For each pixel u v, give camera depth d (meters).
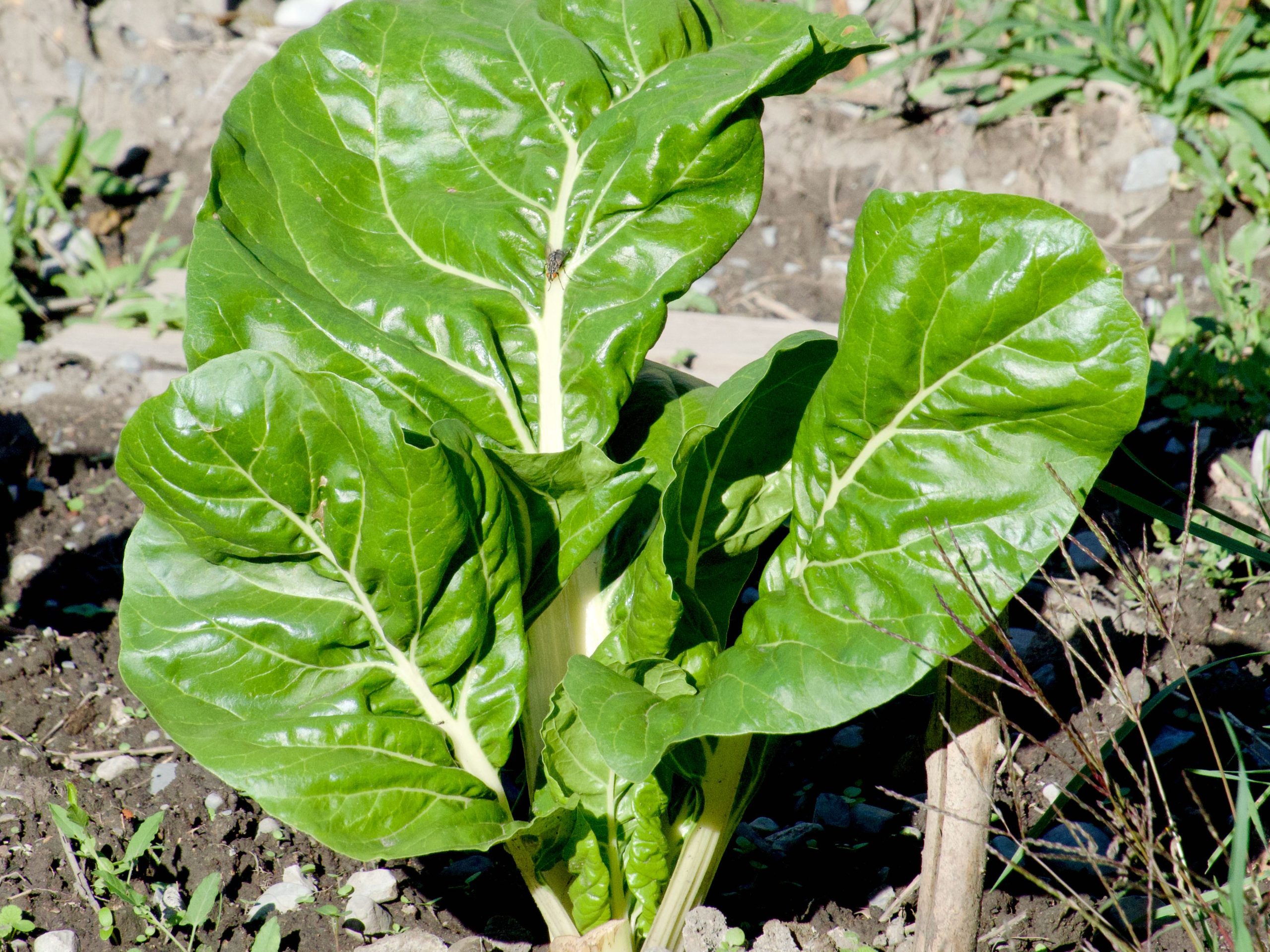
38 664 1.23
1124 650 1.21
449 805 1.04
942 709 1.05
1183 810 1.14
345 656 1.05
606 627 1.09
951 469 1.02
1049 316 1.00
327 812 1.03
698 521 1.08
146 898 1.10
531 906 1.13
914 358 1.02
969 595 1.01
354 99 1.13
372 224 1.12
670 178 1.09
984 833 1.05
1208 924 1.05
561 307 1.10
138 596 1.06
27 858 1.12
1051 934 1.09
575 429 1.09
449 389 1.08
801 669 1.02
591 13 1.13
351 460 1.03
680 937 1.07
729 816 1.07
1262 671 1.20
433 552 1.03
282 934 1.10
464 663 1.05
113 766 1.18
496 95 1.12
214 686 1.05
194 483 1.03
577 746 1.04
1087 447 1.01
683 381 1.15
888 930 1.10
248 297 1.08
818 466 1.05
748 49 1.13
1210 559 1.25
